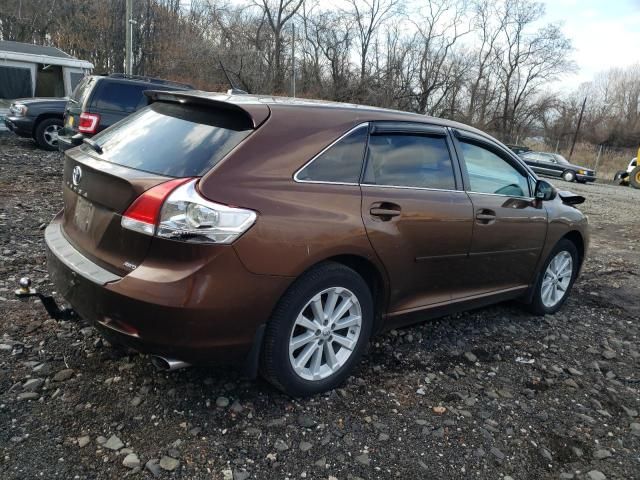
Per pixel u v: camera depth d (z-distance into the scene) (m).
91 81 9.91
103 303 2.58
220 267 2.50
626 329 4.81
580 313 5.12
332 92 35.66
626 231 10.59
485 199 3.90
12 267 4.51
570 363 3.96
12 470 2.28
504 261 4.19
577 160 38.66
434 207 3.46
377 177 3.24
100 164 2.86
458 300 3.90
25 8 36.53
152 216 2.49
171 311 2.45
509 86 49.91
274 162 2.76
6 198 7.04
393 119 3.42
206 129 2.86
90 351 3.25
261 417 2.81
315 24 36.66
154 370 3.10
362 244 3.02
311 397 3.05
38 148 12.32
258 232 2.58
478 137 4.02
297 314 2.83
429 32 37.88
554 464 2.77
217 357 2.65
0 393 2.76
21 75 21.45
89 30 35.28
